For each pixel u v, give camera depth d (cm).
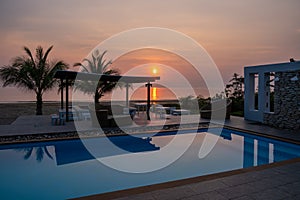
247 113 1145
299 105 835
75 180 460
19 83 1272
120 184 442
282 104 903
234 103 1435
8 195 393
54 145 688
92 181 456
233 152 664
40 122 983
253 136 804
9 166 536
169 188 342
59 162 566
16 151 642
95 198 307
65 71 941
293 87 856
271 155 637
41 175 485
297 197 311
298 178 380
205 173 505
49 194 397
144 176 484
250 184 356
